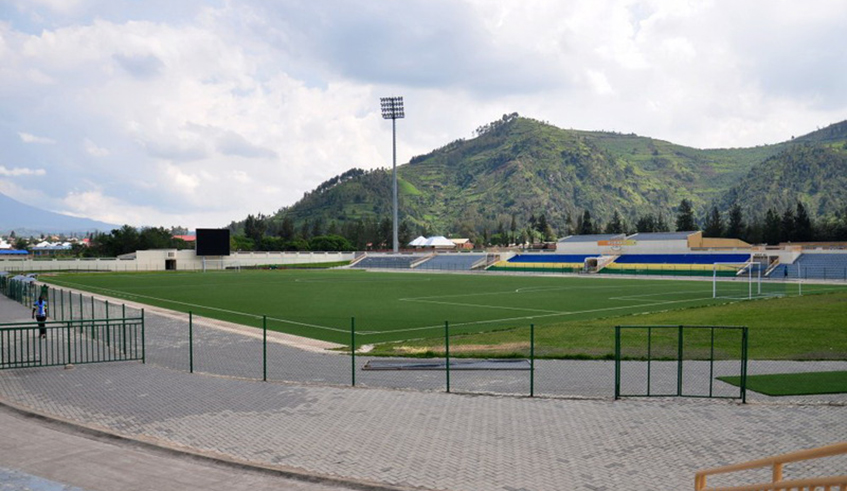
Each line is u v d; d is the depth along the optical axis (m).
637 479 11.08
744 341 16.23
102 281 81.31
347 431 14.00
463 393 17.47
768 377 19.31
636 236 108.62
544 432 13.84
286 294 60.12
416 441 13.27
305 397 17.08
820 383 18.36
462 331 34.03
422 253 137.38
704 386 18.34
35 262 105.31
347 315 41.91
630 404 16.16
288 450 12.75
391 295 59.06
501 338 29.50
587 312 44.00
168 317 38.81
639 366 21.61
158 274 102.50
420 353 24.88
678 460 12.02
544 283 77.56
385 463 11.96
